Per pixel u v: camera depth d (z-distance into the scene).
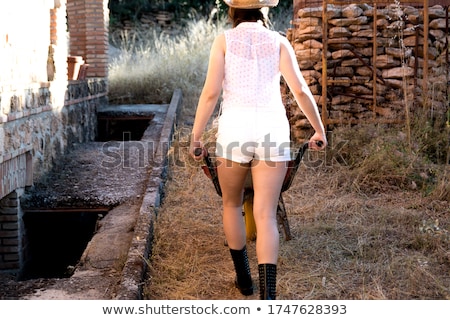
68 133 10.21
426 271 5.26
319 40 9.39
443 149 8.53
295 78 4.51
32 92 7.83
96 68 14.44
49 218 8.43
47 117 8.73
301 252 5.82
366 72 9.19
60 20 9.67
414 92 9.05
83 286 5.18
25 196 7.65
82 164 9.31
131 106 14.34
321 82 9.34
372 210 6.94
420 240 5.91
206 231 6.47
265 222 4.43
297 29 9.62
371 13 9.16
